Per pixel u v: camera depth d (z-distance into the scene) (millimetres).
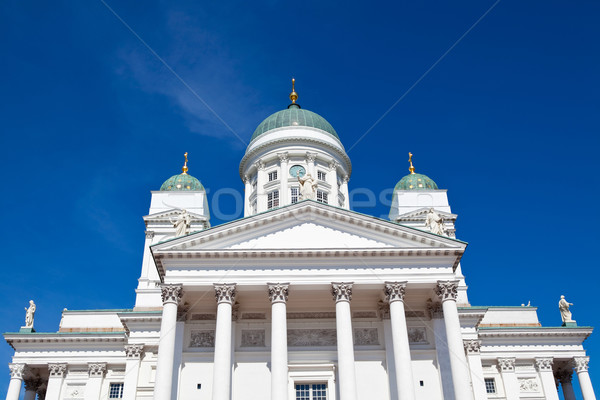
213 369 47312
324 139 76875
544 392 63906
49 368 61719
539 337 66250
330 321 50469
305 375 47844
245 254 47000
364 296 49781
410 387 42938
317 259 47469
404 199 74438
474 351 55375
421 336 49812
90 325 65688
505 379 63844
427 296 49906
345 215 48969
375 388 47531
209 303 49531
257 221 48531
